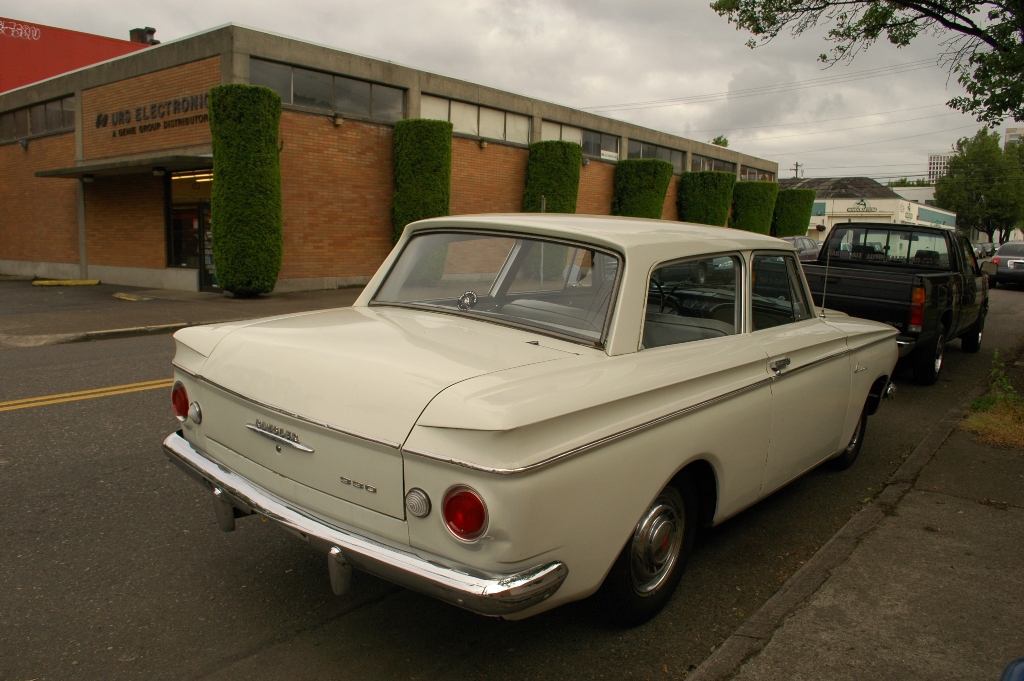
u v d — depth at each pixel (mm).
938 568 3508
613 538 2609
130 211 19109
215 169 15078
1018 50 7293
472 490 2211
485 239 3553
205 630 2984
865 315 7773
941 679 2668
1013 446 5387
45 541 3715
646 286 3029
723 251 3537
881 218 61250
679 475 3041
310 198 17312
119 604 3156
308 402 2609
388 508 2414
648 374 2791
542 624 3084
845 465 5082
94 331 10484
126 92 18578
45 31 28438
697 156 33000
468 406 2285
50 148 21672
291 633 2980
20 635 2904
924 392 7840
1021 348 11055
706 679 2641
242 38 15773
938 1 7887
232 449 2973
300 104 17031
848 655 2797
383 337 2973
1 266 24734
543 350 2844
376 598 3287
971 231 75938
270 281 15461
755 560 3742
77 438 5340
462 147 21016
